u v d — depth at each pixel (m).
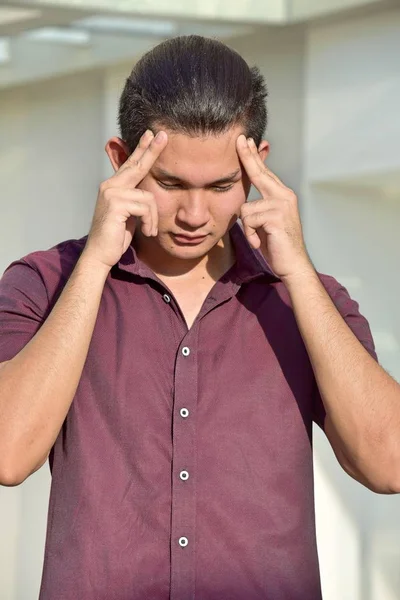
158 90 5.29
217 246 5.84
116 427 5.42
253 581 5.37
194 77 5.23
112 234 5.39
